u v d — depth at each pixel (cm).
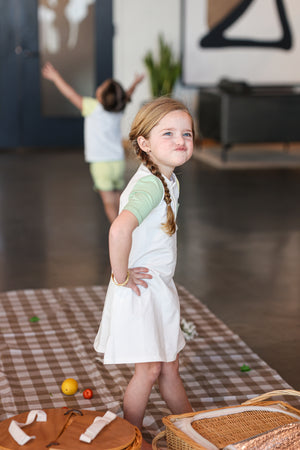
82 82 855
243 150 866
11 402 247
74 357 287
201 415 193
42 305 346
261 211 564
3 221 520
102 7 836
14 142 848
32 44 823
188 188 645
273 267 422
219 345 301
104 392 256
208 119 812
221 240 478
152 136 193
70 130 862
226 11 867
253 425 190
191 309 344
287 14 880
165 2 859
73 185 649
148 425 234
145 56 868
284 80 900
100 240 474
